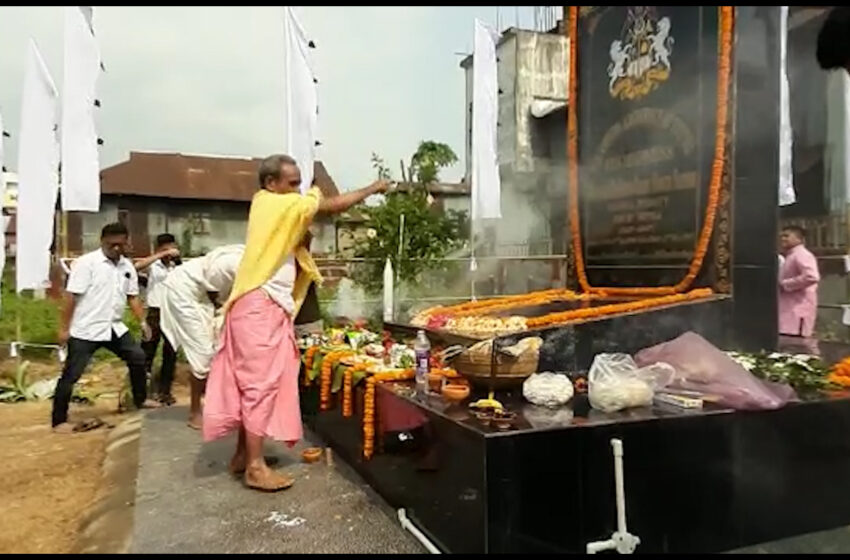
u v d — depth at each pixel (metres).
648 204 4.84
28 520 3.30
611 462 2.66
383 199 9.81
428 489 2.90
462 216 10.78
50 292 9.94
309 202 3.41
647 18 4.82
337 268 9.45
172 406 5.88
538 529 2.53
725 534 2.87
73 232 12.95
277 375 3.45
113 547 2.83
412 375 3.58
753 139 4.19
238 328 3.44
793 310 5.59
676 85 4.57
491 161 9.94
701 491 2.83
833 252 7.13
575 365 3.86
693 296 4.19
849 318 6.55
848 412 3.12
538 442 2.54
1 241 7.66
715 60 4.25
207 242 17.09
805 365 3.56
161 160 17.23
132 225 16.59
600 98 5.36
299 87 8.03
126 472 3.90
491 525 2.45
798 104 6.89
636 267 4.96
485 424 2.63
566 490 2.58
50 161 7.31
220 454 4.22
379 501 3.38
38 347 8.49
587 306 4.76
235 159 17.97
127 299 5.81
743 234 4.18
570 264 5.72
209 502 3.36
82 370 5.32
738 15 4.12
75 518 3.34
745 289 4.20
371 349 4.38
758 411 2.93
